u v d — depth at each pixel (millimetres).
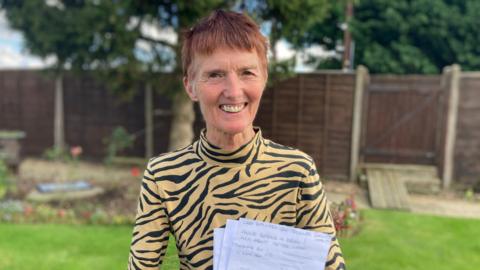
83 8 5246
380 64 10742
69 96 8719
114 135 7617
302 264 833
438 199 6438
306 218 885
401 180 6609
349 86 7094
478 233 4395
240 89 827
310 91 7227
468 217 5363
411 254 3562
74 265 3236
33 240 3857
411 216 5141
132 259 912
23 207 5188
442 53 11109
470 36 10570
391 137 7180
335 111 7172
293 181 876
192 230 885
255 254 849
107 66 5574
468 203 6223
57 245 3725
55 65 6074
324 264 827
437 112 6953
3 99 9289
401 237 4066
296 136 7359
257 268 848
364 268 2961
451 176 6957
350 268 2809
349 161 7188
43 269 3141
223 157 865
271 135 7445
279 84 7309
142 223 912
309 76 7199
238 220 861
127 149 8375
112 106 8414
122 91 6234
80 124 8711
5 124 9367
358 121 7098
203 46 828
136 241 910
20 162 7945
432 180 6797
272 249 843
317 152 7305
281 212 874
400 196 6043
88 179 7008
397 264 3254
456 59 11023
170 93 5863
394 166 7113
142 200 921
